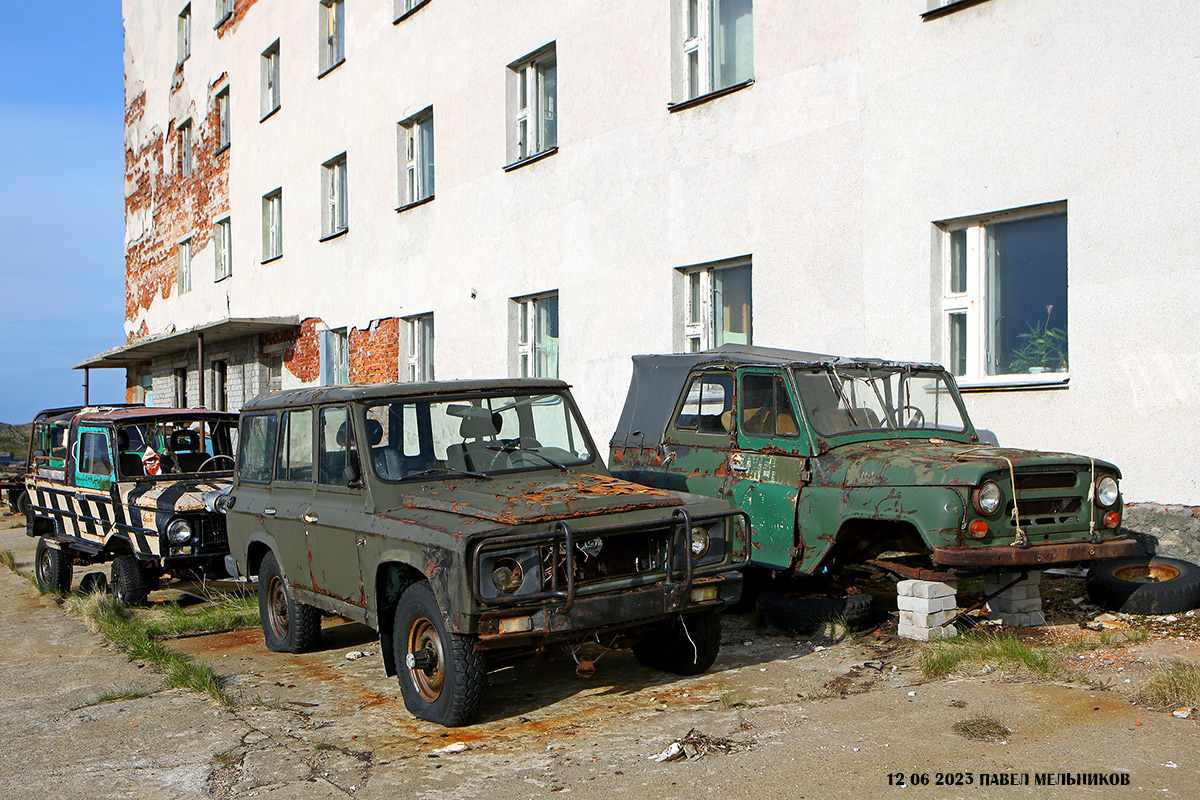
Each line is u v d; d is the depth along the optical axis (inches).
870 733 175.9
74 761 188.5
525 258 538.0
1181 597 254.8
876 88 359.3
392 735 194.1
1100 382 301.0
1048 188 312.0
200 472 378.6
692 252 434.9
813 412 263.0
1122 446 296.2
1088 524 243.3
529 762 173.3
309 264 764.0
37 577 424.8
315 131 751.1
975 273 340.2
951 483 227.1
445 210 603.8
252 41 852.0
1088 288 303.3
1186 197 281.1
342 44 724.0
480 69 570.3
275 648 282.5
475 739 188.7
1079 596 284.8
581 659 210.5
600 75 483.2
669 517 203.6
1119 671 208.1
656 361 314.5
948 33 337.4
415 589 202.2
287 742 192.9
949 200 338.0
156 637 308.8
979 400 333.1
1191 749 160.9
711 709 199.3
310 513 241.9
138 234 1183.6
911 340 350.6
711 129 424.2
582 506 197.6
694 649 223.9
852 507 242.8
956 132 335.9
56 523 408.5
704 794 152.6
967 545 227.1
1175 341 283.9
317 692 231.8
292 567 257.9
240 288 888.3
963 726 176.4
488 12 561.6
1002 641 228.2
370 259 683.4
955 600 255.6
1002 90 323.3
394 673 217.8
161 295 1105.4
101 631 315.6
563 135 508.1
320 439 245.0
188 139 1032.2
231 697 228.5
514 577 185.6
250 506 278.8
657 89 450.9
